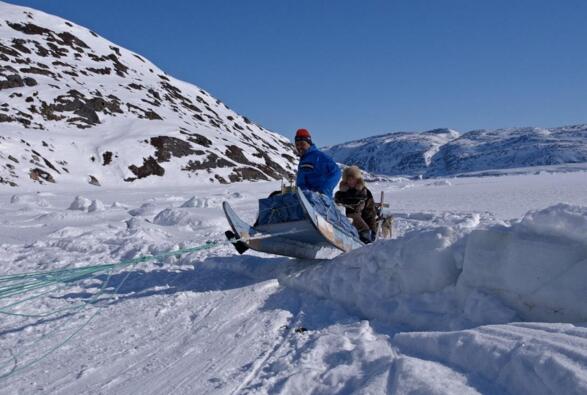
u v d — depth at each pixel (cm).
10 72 5706
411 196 1920
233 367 312
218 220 1051
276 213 539
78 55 7606
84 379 312
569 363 210
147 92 7488
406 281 380
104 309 457
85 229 961
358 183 662
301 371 284
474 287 337
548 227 309
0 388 303
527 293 305
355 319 376
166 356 342
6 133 4394
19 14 7806
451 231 374
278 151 8556
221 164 5434
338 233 542
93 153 4831
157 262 644
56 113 5412
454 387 225
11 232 1006
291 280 484
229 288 504
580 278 286
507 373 229
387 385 241
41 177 3991
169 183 4828
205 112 8325
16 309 462
